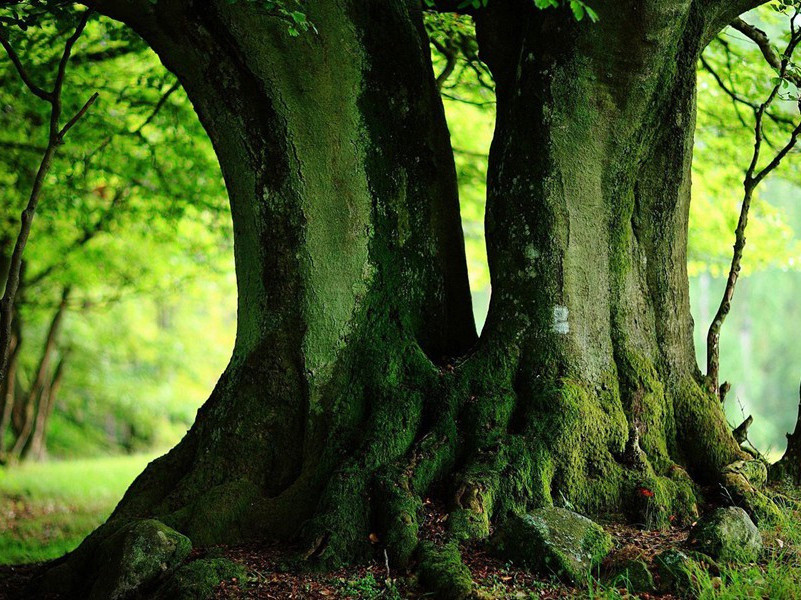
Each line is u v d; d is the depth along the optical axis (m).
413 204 7.48
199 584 5.55
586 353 6.98
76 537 12.34
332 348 7.05
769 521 6.63
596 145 6.93
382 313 7.18
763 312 43.12
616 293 7.24
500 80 7.65
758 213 13.94
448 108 14.74
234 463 6.89
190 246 17.94
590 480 6.63
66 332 29.75
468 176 15.23
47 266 19.06
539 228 6.98
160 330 32.56
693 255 15.33
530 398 6.80
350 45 7.14
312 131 7.12
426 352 7.34
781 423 42.12
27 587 6.48
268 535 6.48
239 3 6.82
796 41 8.09
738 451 7.33
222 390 7.23
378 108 7.32
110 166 13.86
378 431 6.58
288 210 7.16
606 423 6.82
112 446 36.22
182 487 6.83
